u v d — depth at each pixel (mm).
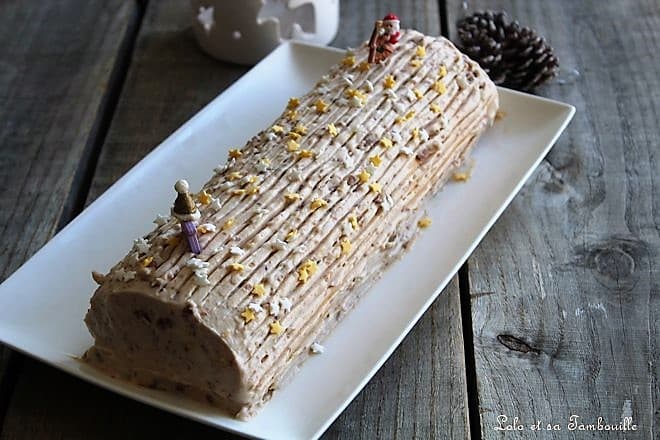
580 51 816
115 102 821
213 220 598
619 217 691
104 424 593
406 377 609
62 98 797
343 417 593
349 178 631
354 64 703
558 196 707
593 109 768
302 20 828
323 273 602
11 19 868
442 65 704
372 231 634
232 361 554
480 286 652
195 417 567
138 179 708
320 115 665
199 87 805
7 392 619
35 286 645
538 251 671
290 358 591
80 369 593
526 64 772
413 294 639
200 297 562
